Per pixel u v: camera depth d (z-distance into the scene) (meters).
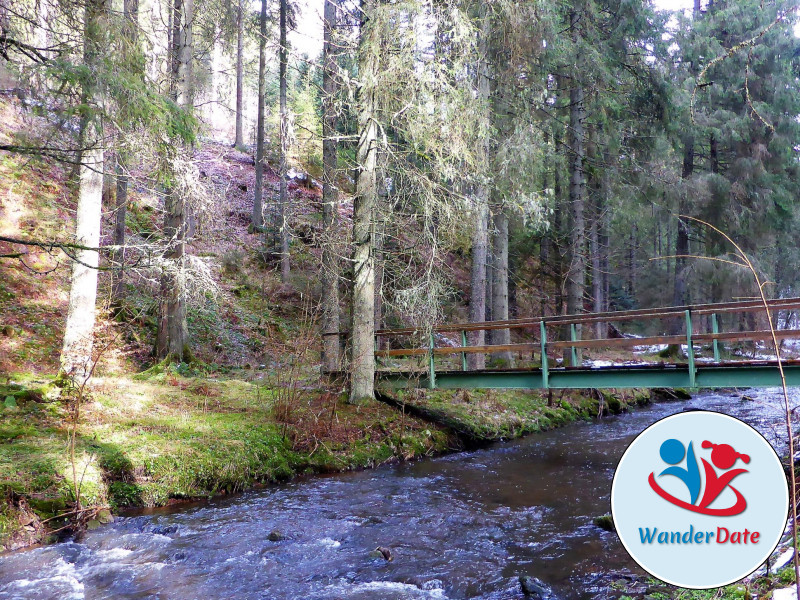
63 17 7.09
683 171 19.31
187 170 8.50
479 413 11.81
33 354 10.68
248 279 17.31
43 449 6.93
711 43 16.80
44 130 6.80
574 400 14.21
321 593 4.81
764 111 17.34
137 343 12.55
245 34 19.58
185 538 5.98
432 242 10.21
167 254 11.39
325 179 11.96
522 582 4.82
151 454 7.37
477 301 13.70
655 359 19.52
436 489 7.92
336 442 9.38
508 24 12.02
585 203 16.70
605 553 5.43
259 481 8.03
